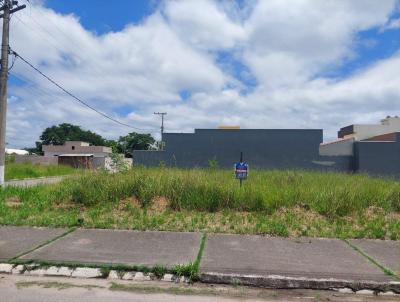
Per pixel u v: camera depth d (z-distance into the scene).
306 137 33.44
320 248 7.15
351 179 15.24
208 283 5.67
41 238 7.49
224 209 10.06
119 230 8.18
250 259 6.41
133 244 7.16
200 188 10.66
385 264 6.28
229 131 34.31
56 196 11.22
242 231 8.19
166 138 34.94
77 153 86.38
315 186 12.14
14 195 12.38
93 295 5.16
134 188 11.16
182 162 34.69
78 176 12.58
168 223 8.76
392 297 5.32
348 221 9.33
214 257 6.46
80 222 8.68
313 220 9.30
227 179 12.81
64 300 4.96
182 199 10.37
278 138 33.78
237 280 5.63
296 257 6.57
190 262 6.02
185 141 34.75
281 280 5.56
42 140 111.81
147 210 10.05
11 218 9.02
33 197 11.76
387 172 31.89
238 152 34.19
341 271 5.91
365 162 32.12
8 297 5.03
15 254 6.46
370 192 11.40
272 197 10.38
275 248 7.08
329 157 33.22
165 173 12.14
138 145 73.62
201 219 9.15
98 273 5.84
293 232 8.25
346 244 7.45
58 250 6.71
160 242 7.32
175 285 5.60
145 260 6.24
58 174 34.81
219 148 34.41
